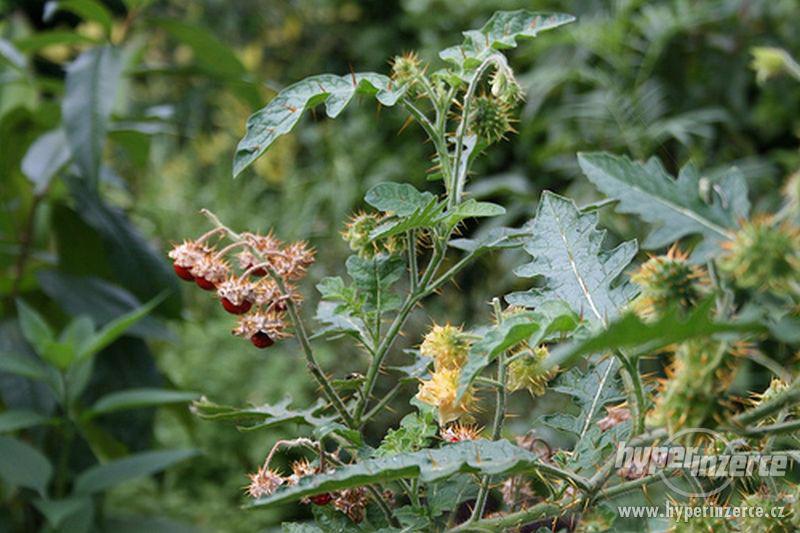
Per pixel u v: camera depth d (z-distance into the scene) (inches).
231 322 159.2
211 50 100.7
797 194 49.6
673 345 49.2
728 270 48.7
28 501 96.2
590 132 138.5
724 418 48.0
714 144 144.3
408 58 56.2
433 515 54.3
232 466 147.4
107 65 91.7
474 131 56.3
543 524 56.8
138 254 98.3
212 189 187.0
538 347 54.1
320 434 54.1
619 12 139.1
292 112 53.6
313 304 154.9
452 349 53.6
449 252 153.3
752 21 141.3
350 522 55.3
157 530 97.7
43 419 85.4
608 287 52.4
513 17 56.1
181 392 92.9
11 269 107.3
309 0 213.0
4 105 113.5
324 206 177.8
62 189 107.4
